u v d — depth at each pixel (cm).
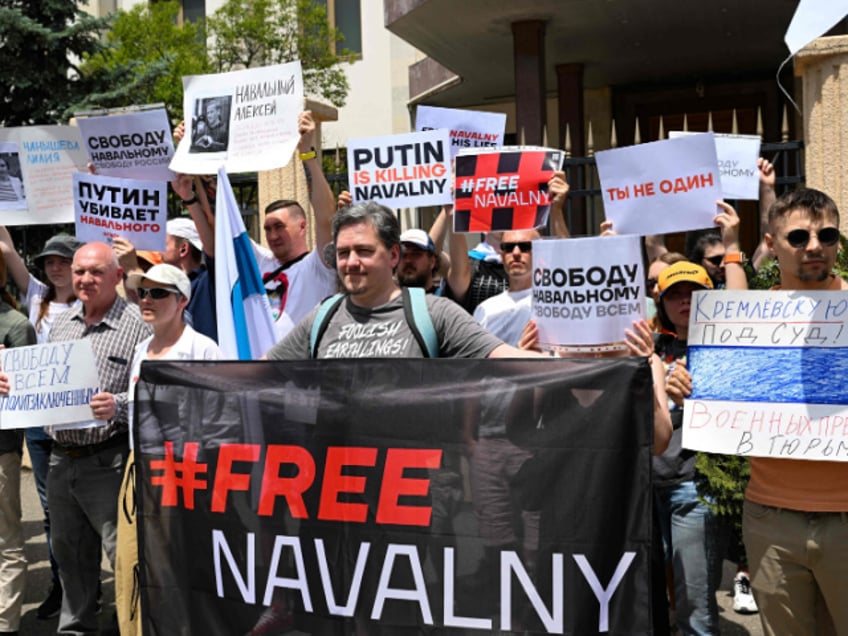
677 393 344
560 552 304
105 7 2062
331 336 363
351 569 326
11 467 514
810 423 324
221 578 345
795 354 329
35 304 621
